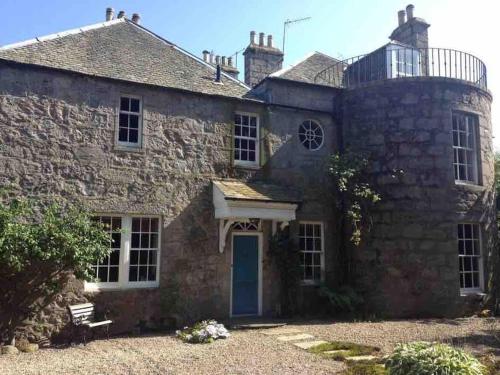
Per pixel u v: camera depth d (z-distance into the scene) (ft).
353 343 28.50
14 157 32.01
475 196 41.83
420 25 48.80
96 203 34.09
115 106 35.81
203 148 38.68
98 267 34.19
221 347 28.17
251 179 40.29
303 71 47.11
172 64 41.65
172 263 36.11
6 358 26.11
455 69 44.29
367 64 48.39
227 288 37.91
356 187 41.37
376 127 42.42
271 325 35.04
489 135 44.93
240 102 40.78
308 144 43.57
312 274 42.06
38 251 28.04
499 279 43.19
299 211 41.55
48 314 31.63
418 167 40.81
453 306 39.11
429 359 17.28
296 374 22.02
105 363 24.45
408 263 39.75
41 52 34.96
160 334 33.27
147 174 36.17
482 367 19.03
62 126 33.76
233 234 39.01
